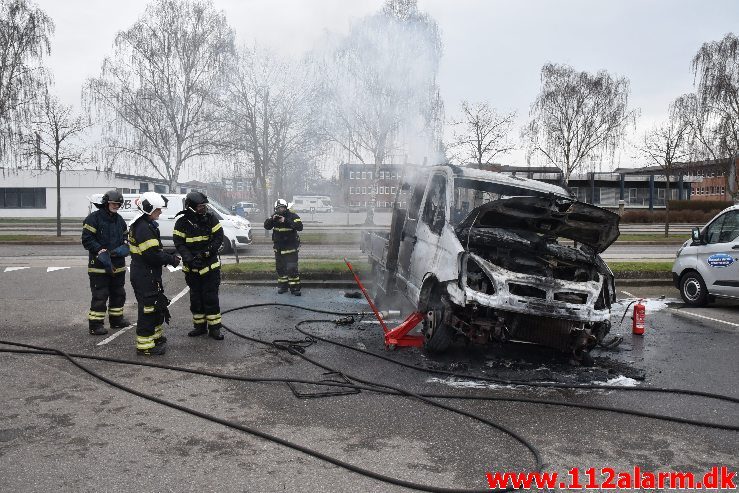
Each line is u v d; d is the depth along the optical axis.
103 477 3.58
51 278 11.59
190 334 7.29
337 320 8.19
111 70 32.53
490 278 5.91
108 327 7.66
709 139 32.81
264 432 4.30
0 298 9.54
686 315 9.46
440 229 6.78
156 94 32.22
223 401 4.98
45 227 31.36
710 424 4.71
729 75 31.41
